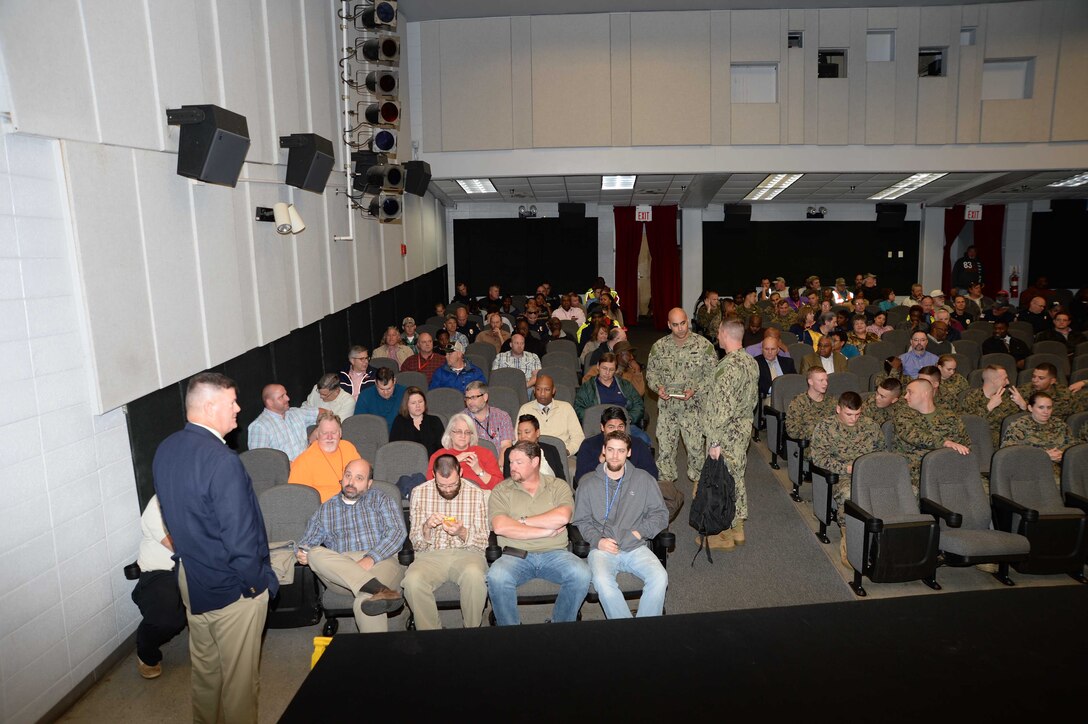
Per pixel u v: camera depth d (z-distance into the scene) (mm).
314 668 1748
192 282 4941
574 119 11102
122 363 4152
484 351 9727
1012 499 5238
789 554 5680
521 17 10992
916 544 4793
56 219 3703
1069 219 16781
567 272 17250
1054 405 6785
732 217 17188
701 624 1883
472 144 11211
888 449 6297
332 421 5031
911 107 11227
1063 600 1958
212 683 3297
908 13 11047
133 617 4383
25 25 3385
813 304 12234
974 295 13844
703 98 11070
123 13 4164
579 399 6777
